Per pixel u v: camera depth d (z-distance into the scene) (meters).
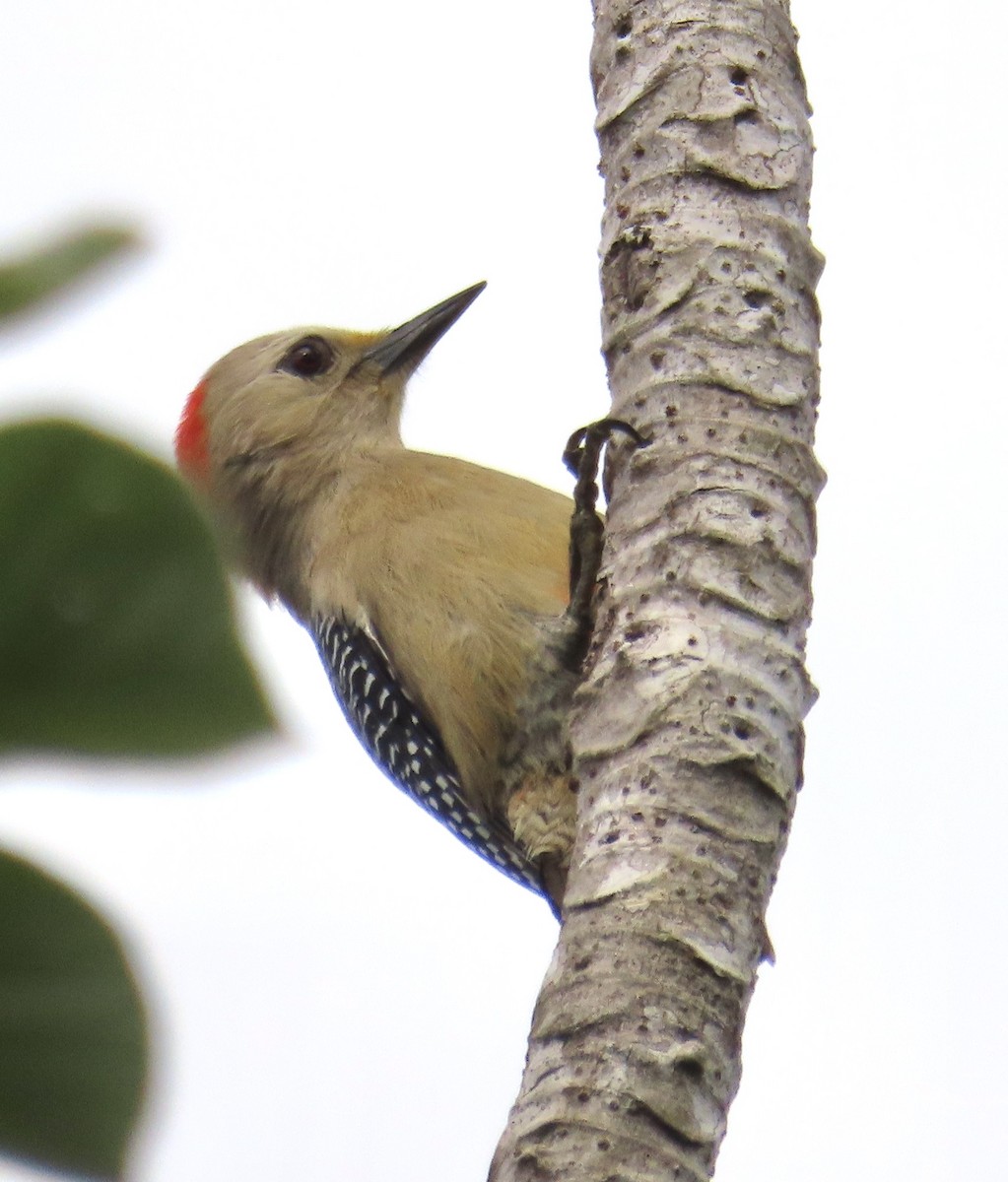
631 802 7.23
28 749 3.72
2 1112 3.79
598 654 7.97
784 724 7.53
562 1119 6.25
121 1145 3.79
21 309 3.55
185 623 3.68
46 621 3.65
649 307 8.69
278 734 3.75
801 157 9.09
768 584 7.84
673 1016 6.55
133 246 3.68
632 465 8.37
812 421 8.50
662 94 9.14
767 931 7.27
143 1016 3.87
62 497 3.61
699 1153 6.28
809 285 8.84
